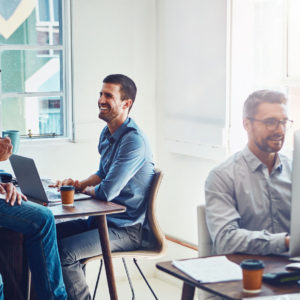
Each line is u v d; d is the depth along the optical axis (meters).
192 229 4.34
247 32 3.80
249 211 2.58
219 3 3.89
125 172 3.36
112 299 3.24
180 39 4.28
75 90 4.37
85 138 4.42
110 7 4.44
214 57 3.97
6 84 4.26
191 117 4.21
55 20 4.37
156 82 4.62
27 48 4.30
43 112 4.39
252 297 1.89
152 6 4.57
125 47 4.51
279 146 2.56
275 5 3.64
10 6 4.22
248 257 2.33
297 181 2.08
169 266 2.18
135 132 3.45
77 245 3.26
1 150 3.29
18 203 3.04
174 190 4.49
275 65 3.68
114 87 3.49
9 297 3.25
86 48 4.38
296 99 3.61
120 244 3.36
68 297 3.23
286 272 2.04
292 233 2.10
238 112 3.90
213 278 2.04
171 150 4.42
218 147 3.99
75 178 4.44
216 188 2.58
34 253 3.02
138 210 3.44
